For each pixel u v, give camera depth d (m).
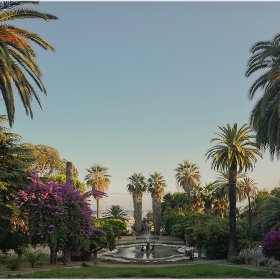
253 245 27.97
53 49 17.81
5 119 21.94
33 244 18.72
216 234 29.30
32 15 16.73
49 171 61.41
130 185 67.94
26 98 16.83
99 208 61.47
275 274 14.61
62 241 18.56
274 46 18.81
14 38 16.08
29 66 17.02
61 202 18.70
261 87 20.94
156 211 66.81
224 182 42.47
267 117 19.41
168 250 37.66
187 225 39.94
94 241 24.25
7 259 16.67
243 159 29.22
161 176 68.25
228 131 30.30
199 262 25.61
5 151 21.53
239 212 52.59
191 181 58.81
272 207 31.42
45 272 13.88
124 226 48.03
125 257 28.67
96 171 64.19
